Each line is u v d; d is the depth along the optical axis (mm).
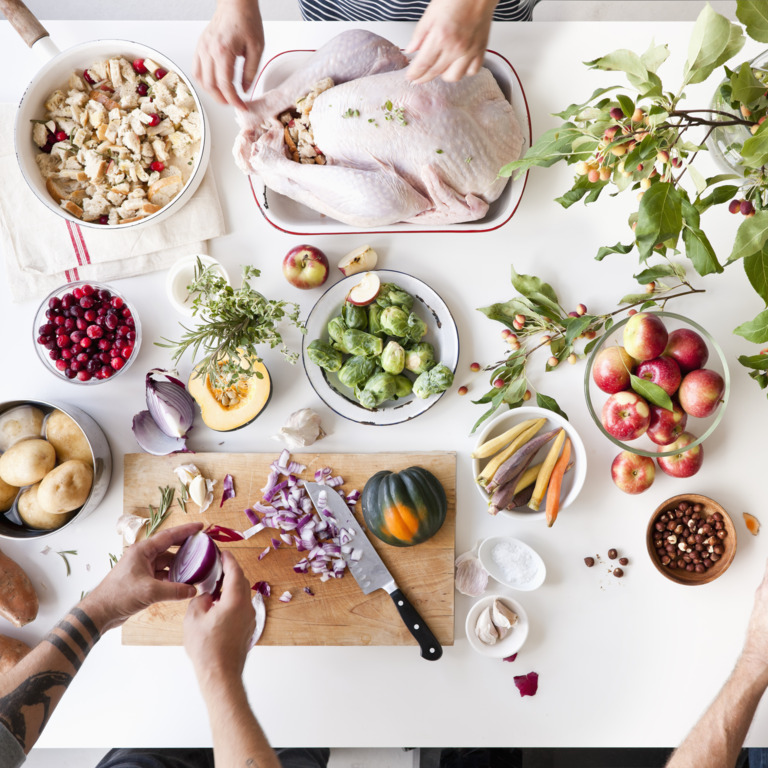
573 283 1280
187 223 1280
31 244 1280
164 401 1240
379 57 1135
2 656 1242
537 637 1272
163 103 1238
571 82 1264
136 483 1288
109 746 1280
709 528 1218
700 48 698
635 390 1146
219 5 1046
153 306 1308
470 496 1287
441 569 1268
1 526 1240
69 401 1313
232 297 1139
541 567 1250
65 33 1284
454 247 1287
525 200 1273
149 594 1034
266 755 888
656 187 677
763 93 726
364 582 1261
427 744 1271
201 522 1222
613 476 1242
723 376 1192
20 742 942
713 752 1010
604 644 1268
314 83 1150
